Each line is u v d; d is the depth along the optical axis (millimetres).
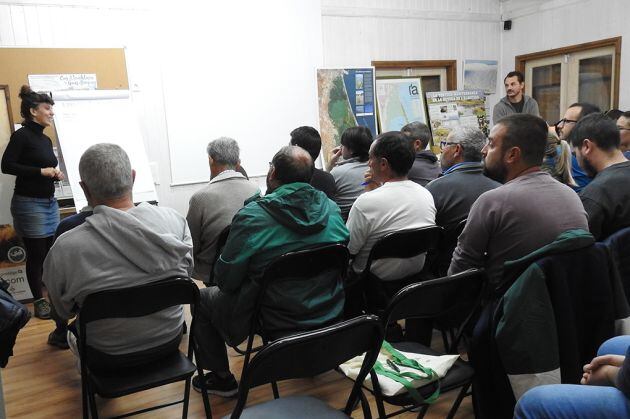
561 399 1273
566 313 1501
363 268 2342
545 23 6129
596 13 5520
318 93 5336
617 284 1643
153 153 4637
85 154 1721
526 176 1780
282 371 1252
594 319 1578
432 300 1624
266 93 5078
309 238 1906
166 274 1749
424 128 3451
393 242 2094
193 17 4660
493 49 6746
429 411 2201
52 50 4020
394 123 5957
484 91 6758
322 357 1283
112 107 3867
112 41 4359
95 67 4176
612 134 2176
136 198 3846
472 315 1797
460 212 2418
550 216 1691
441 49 6387
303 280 1892
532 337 1492
